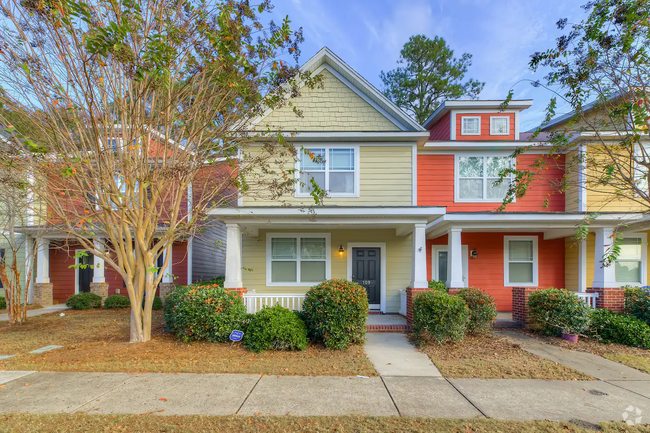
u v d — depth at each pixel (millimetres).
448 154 11898
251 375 5516
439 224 10781
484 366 6109
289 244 11219
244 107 7957
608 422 3977
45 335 8477
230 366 5957
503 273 12156
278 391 4859
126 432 3666
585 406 4449
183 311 7578
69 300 12727
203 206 8609
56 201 7438
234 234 9164
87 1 6164
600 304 9320
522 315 9344
